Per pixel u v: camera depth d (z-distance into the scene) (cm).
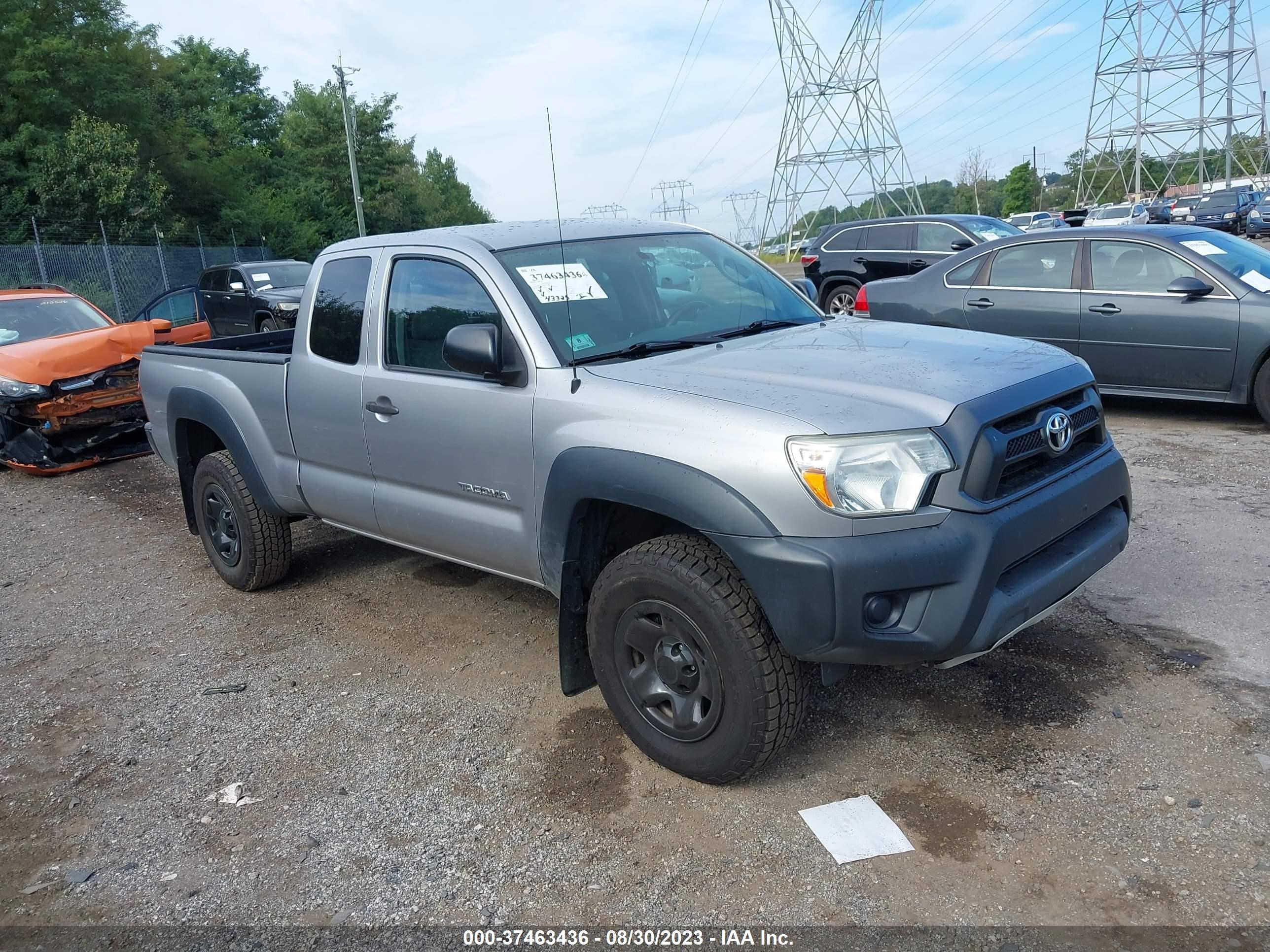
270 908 265
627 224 426
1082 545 307
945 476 266
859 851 266
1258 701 322
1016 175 9400
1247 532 480
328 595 507
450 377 367
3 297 995
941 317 841
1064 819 271
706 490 273
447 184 8719
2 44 2602
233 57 5141
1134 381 739
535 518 341
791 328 388
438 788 317
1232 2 6134
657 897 256
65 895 278
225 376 489
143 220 2717
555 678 390
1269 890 237
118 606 520
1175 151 6575
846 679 364
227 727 371
